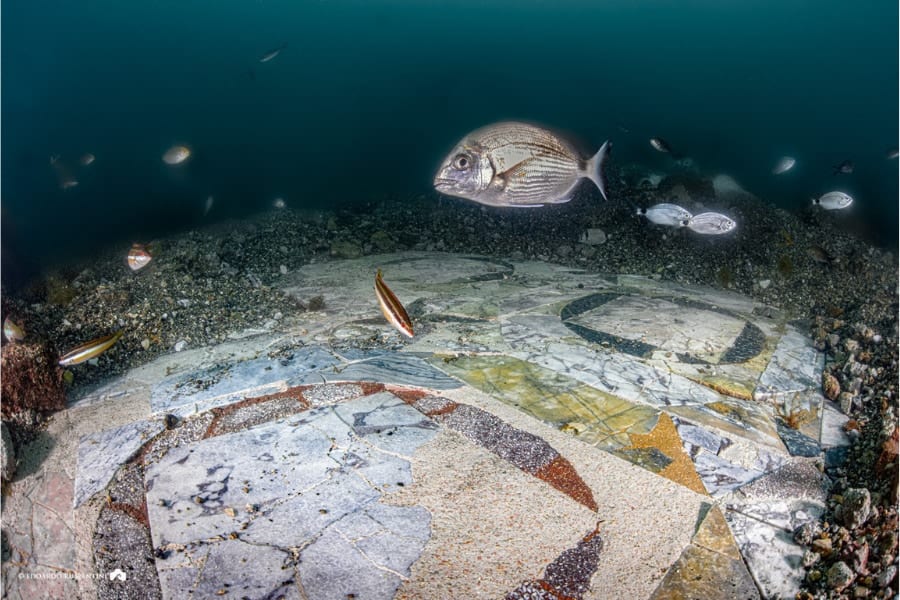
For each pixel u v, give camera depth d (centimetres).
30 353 129
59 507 101
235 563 85
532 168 87
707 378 145
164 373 150
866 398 137
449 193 83
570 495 100
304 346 161
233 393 135
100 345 119
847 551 90
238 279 216
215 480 104
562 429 120
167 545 90
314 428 119
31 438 122
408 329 81
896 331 168
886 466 105
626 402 131
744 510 99
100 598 81
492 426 120
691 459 112
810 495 105
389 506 96
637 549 89
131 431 121
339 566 84
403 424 120
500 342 162
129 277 204
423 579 82
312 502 98
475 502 97
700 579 84
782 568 88
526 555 87
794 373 151
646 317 183
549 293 206
